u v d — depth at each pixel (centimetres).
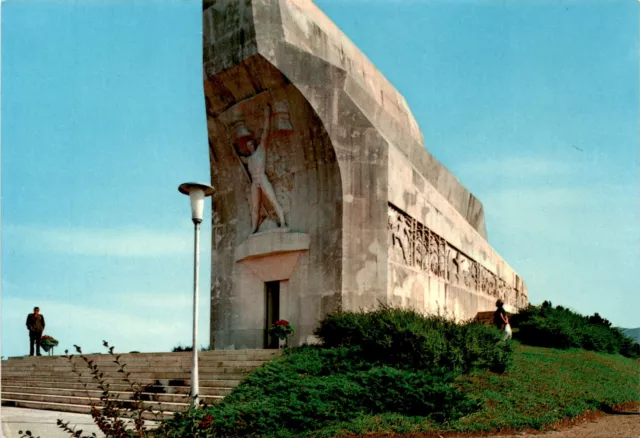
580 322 2647
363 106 2184
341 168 1945
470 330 1565
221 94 2122
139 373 1678
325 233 1948
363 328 1573
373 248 1931
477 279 3144
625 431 1127
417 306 2183
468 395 1280
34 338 2367
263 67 1956
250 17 1975
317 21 2283
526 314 2728
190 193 1313
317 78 1970
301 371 1431
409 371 1377
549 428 1134
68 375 1853
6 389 1783
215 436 988
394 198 2039
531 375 1563
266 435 1054
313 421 1088
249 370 1511
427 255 2353
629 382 1766
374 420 1119
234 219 2234
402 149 2491
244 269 2158
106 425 809
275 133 2055
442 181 2941
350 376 1316
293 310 1991
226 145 2209
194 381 1253
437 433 1075
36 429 1175
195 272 1292
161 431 898
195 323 1273
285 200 2067
